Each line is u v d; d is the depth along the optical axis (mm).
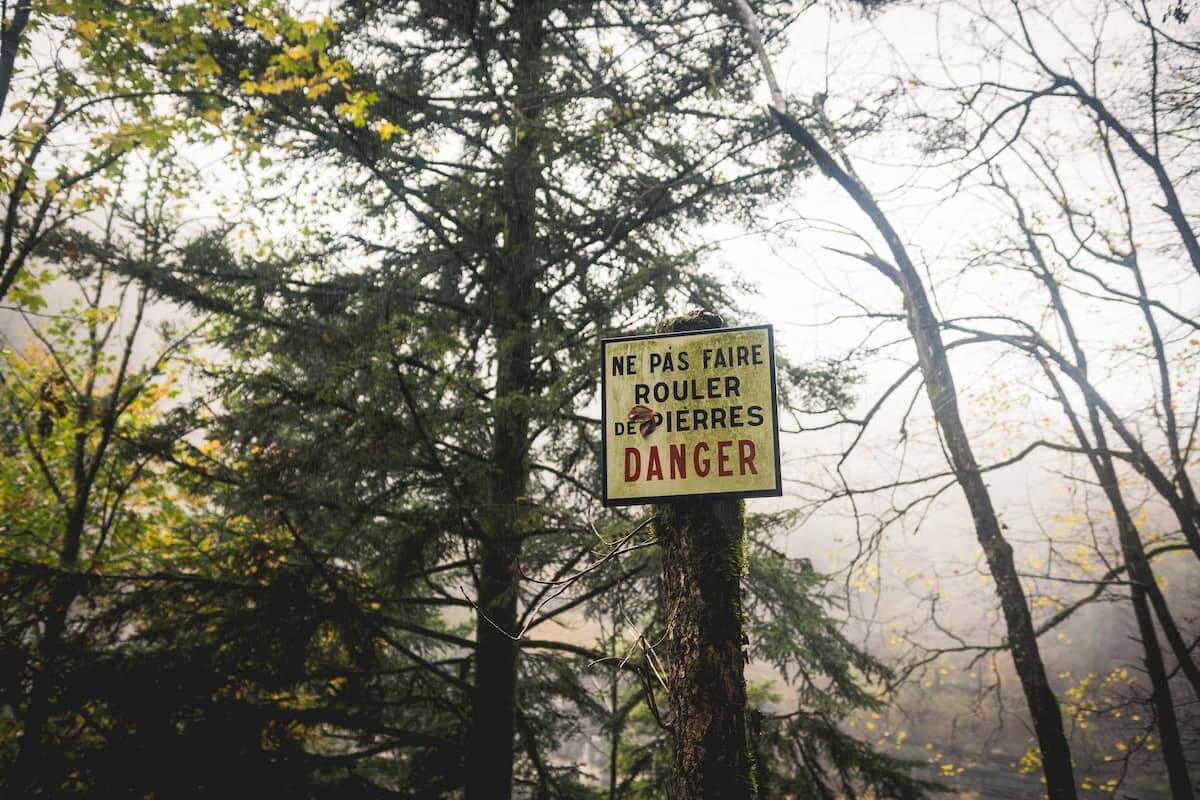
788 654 8289
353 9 8906
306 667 7242
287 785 6301
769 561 8336
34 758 5969
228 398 7430
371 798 6750
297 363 8070
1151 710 11734
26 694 5883
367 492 7336
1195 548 9938
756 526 8367
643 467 3283
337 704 7281
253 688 6801
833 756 8555
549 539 7812
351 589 7277
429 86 9195
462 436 7195
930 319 8094
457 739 8430
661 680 3191
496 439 8391
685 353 3377
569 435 9555
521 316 8672
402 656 9836
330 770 7258
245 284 7973
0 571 6270
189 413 7414
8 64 6801
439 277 9883
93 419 9906
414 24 9367
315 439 7086
